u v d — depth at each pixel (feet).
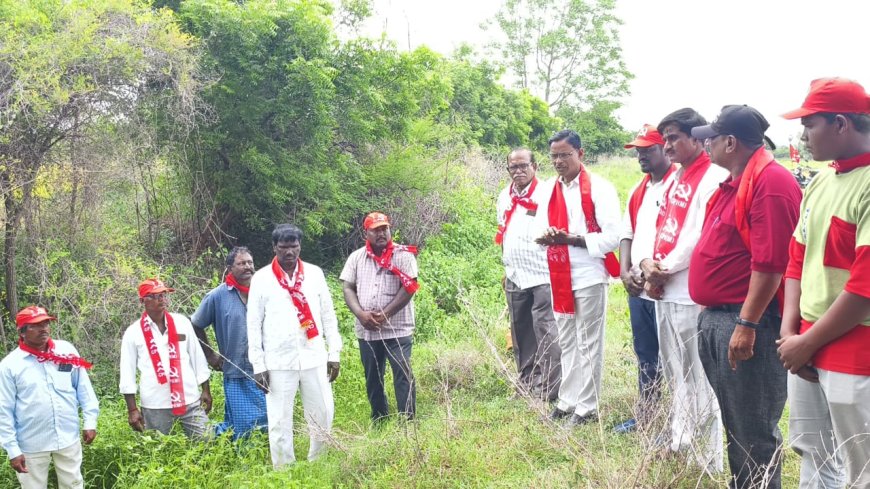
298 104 35.06
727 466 15.21
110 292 26.61
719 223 12.75
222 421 21.90
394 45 39.47
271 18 33.65
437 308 33.04
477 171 58.44
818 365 10.45
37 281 26.50
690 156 15.03
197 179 34.50
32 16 24.99
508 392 22.26
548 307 21.24
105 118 27.53
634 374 21.25
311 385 18.44
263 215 37.01
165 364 19.61
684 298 14.83
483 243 45.01
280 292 18.17
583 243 18.53
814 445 11.50
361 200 41.96
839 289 10.21
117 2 27.76
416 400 22.53
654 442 13.88
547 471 15.46
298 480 15.97
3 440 16.79
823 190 10.58
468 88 81.15
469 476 16.11
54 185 27.30
